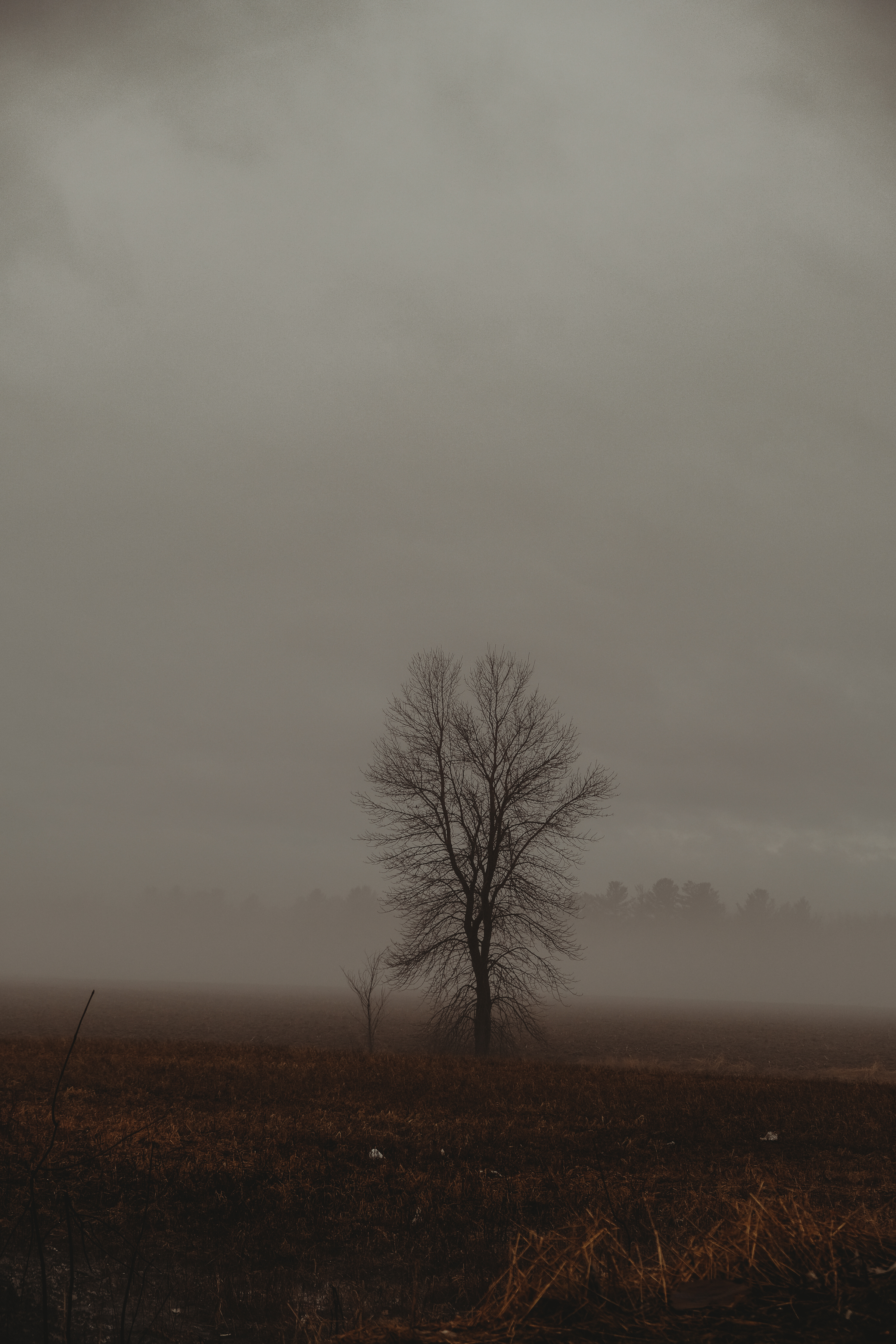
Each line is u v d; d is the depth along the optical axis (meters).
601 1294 3.86
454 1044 36.41
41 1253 4.45
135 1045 28.70
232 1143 11.84
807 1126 15.80
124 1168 9.91
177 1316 6.01
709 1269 4.18
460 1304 6.45
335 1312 5.64
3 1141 10.64
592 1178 10.79
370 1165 11.41
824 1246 4.13
